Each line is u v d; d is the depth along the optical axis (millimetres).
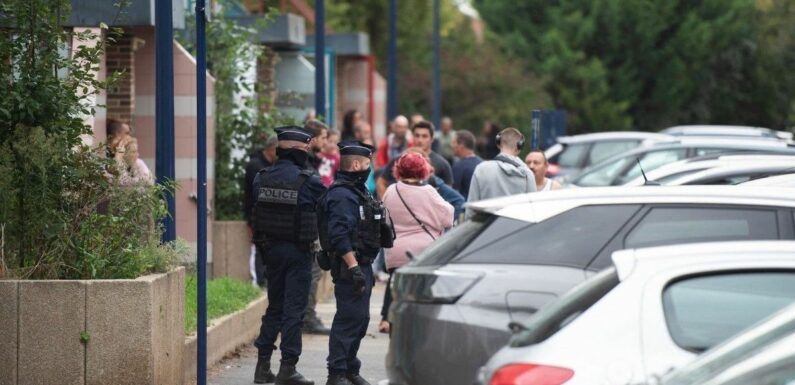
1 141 29438
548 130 82375
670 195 22828
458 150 45438
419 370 21891
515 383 16594
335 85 94938
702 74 155125
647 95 152000
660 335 16797
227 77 52969
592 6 149625
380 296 51156
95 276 27875
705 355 14398
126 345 27094
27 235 28375
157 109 36250
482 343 21422
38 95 29453
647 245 22344
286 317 30750
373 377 32344
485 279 21875
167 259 29500
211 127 49094
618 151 76062
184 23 49562
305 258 30750
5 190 27875
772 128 163750
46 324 27094
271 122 52219
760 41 159875
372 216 29391
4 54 29734
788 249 17359
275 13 55719
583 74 144625
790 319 14156
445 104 139250
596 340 16844
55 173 28766
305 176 30609
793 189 23172
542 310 18266
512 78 139250
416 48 147750
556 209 22688
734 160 39062
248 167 42938
